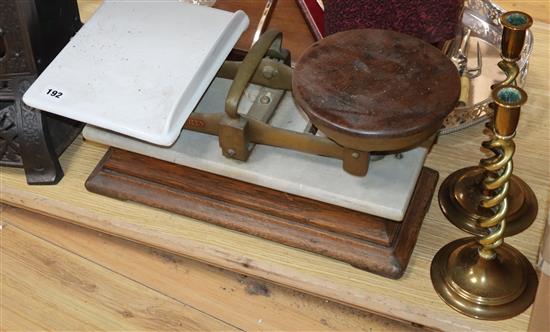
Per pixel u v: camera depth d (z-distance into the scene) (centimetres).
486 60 123
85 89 98
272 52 103
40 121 110
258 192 104
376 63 89
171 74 97
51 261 114
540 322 91
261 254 105
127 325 106
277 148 101
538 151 115
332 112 84
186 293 109
